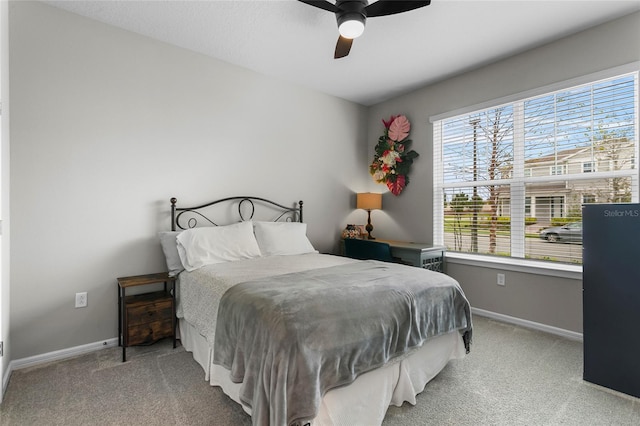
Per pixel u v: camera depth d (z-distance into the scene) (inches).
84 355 92.7
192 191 117.6
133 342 90.9
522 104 120.6
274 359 50.3
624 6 90.5
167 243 103.7
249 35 106.9
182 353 94.5
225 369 69.9
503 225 127.1
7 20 80.4
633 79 96.3
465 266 134.5
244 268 94.6
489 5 90.0
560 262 112.3
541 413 66.5
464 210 139.3
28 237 86.9
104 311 98.8
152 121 108.3
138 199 105.6
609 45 97.8
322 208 160.7
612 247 75.4
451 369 85.1
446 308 80.2
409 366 71.6
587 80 102.0
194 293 89.3
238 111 129.7
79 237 94.7
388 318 65.2
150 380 78.8
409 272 86.0
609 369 75.4
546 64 111.2
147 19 97.7
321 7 80.0
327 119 161.9
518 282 118.6
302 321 54.5
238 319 62.1
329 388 54.1
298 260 110.0
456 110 138.1
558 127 111.6
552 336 107.0
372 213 177.3
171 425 62.2
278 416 47.3
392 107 167.2
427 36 106.6
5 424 61.9
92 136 96.8
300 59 124.0
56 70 90.9
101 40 98.3
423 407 68.6
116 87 101.1
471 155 136.6
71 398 70.9
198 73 118.6
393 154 159.0
